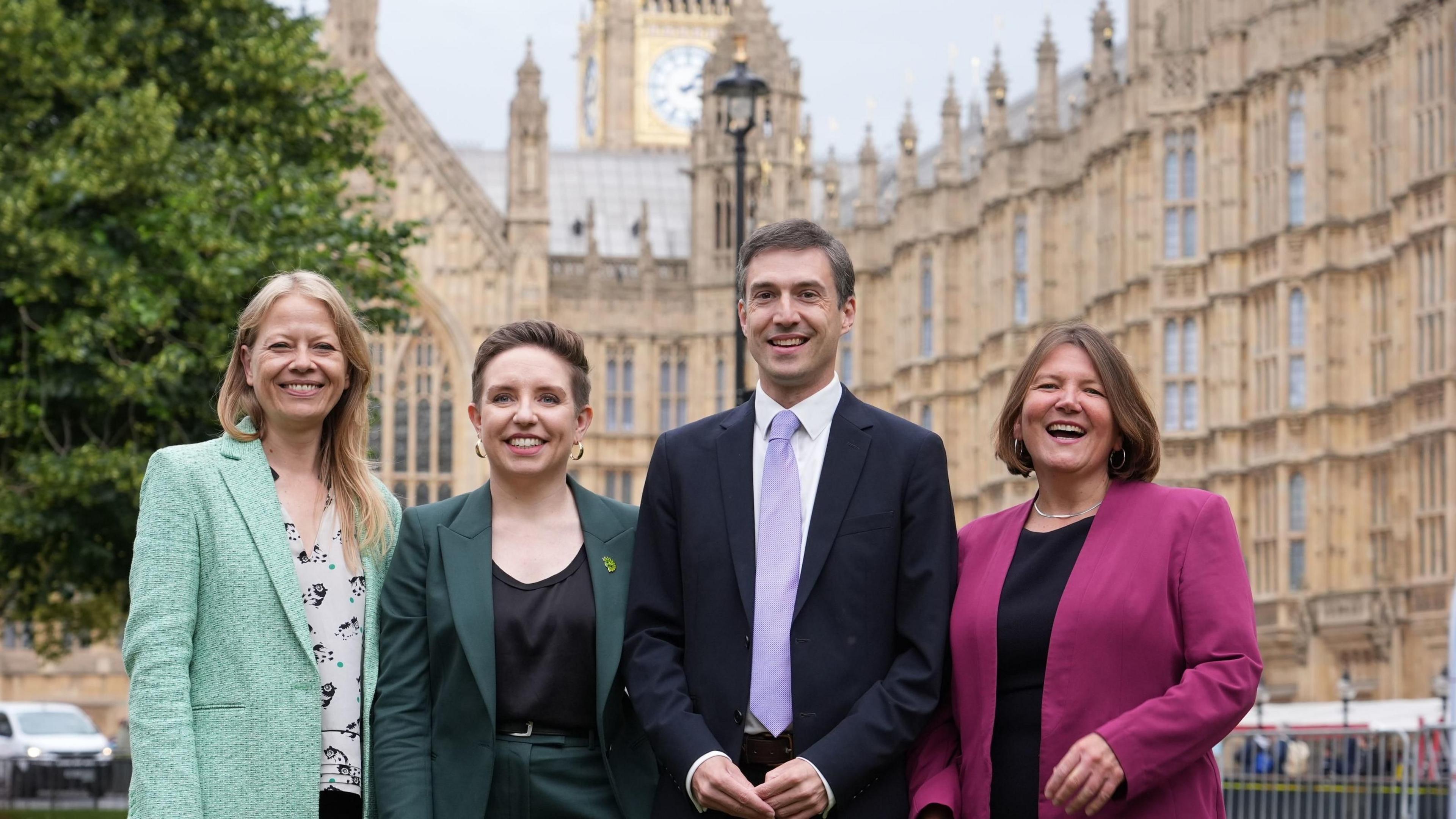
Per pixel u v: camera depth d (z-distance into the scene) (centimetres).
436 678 844
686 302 8650
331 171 3425
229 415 855
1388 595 4625
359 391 869
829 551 823
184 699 790
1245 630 779
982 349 7038
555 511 878
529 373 862
